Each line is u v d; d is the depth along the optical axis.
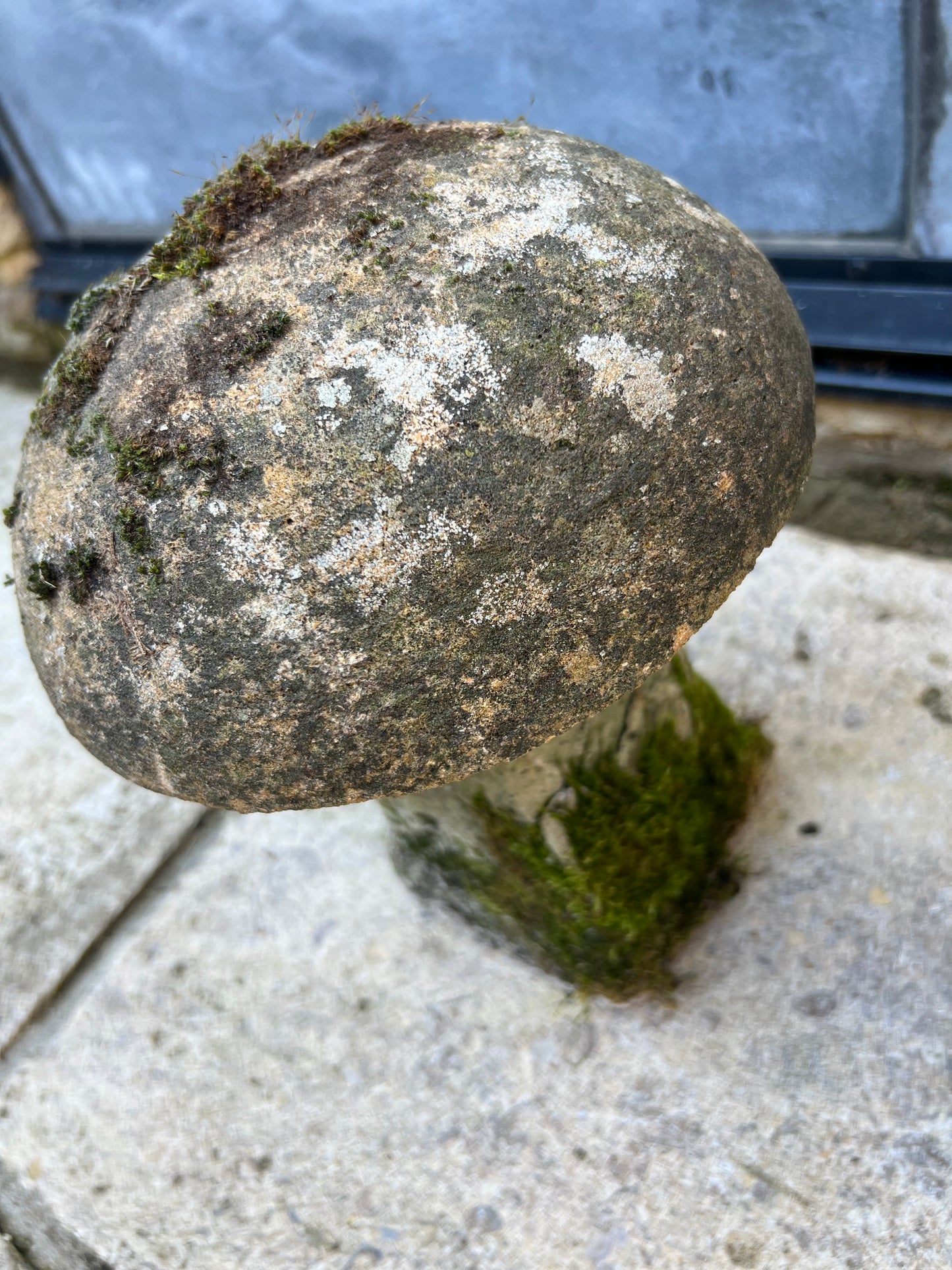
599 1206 1.15
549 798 1.24
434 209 0.78
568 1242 1.13
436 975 1.40
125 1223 1.22
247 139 2.35
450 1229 1.16
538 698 0.79
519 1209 1.16
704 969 1.33
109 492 0.77
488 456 0.72
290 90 2.23
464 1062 1.30
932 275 1.74
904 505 1.92
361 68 2.12
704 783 1.40
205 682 0.76
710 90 1.81
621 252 0.78
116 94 2.44
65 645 0.82
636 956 1.30
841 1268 1.05
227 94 2.30
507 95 2.03
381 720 0.76
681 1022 1.28
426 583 0.72
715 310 0.80
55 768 1.81
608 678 0.81
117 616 0.77
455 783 1.27
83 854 1.66
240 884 1.55
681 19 1.75
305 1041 1.36
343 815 1.61
